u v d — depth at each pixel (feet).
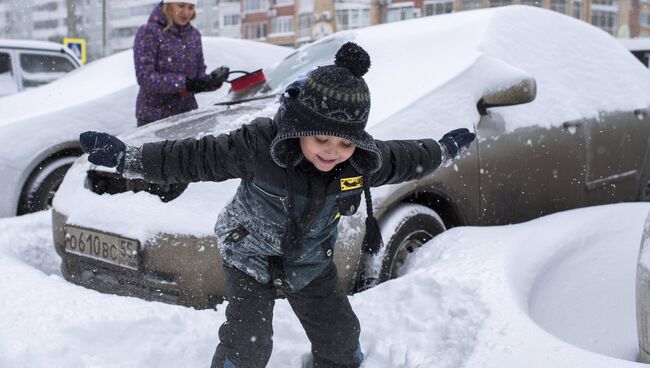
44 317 8.32
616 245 9.57
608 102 14.05
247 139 6.45
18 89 24.25
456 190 10.87
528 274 8.61
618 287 8.63
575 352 6.37
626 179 14.37
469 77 11.60
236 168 6.48
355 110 5.96
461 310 7.73
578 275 8.95
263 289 7.06
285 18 138.31
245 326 6.93
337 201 6.79
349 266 9.42
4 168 15.69
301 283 7.07
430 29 13.28
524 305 7.72
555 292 8.62
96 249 9.80
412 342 7.62
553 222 10.09
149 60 14.34
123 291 9.68
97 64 20.53
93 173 10.64
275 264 6.92
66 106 17.12
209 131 10.61
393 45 13.07
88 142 6.03
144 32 14.33
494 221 11.60
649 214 7.16
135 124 18.07
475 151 11.13
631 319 8.04
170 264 8.96
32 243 13.04
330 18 131.75
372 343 7.84
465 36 12.68
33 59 24.88
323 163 6.27
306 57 13.96
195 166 6.34
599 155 13.55
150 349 7.81
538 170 12.21
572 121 12.88
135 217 9.37
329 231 7.04
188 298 8.93
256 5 140.77
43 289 9.12
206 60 18.53
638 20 129.90
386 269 9.84
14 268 10.10
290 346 8.04
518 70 11.49
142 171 6.21
